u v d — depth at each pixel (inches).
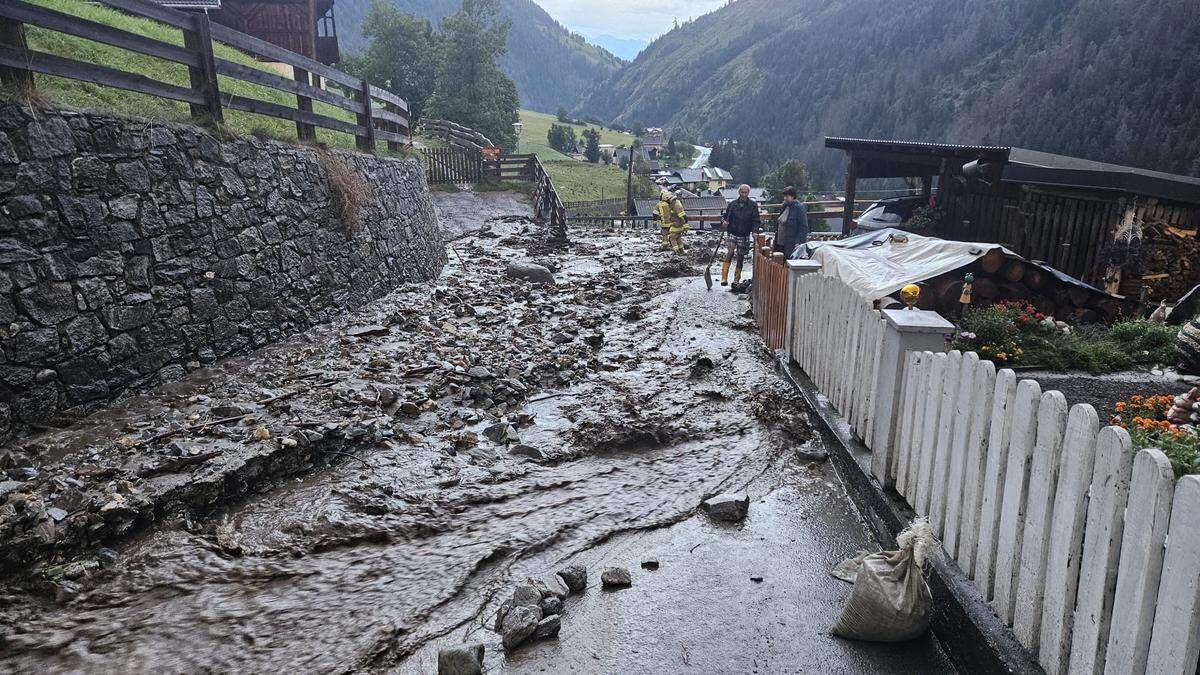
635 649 132.9
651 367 313.7
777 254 358.3
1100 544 94.8
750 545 171.3
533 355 319.9
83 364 217.0
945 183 565.3
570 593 152.0
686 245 753.6
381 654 131.7
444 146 1222.9
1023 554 114.2
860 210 1021.8
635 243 776.3
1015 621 117.3
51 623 134.9
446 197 943.0
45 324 205.3
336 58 1198.3
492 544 169.5
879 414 177.6
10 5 206.2
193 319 262.7
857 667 127.4
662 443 234.5
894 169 698.8
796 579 156.3
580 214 2086.6
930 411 149.6
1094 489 96.2
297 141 361.4
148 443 196.1
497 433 231.8
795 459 220.8
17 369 197.2
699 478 208.1
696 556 166.6
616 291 493.7
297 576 154.6
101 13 498.9
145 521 165.6
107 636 132.9
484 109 2320.4
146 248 242.8
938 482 146.4
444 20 2298.2
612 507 190.2
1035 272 354.0
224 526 171.5
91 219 222.4
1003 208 499.8
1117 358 293.7
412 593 150.0
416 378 274.1
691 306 441.1
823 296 250.8
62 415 209.0
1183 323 322.7
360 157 437.4
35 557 147.5
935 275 339.3
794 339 296.5
